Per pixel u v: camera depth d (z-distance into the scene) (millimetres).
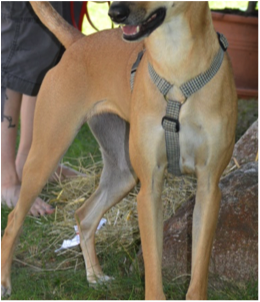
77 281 4121
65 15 5109
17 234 4094
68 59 4020
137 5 2896
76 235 4609
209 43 3227
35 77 4949
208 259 3410
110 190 4250
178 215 4203
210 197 3408
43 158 4004
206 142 3324
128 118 3877
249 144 4691
